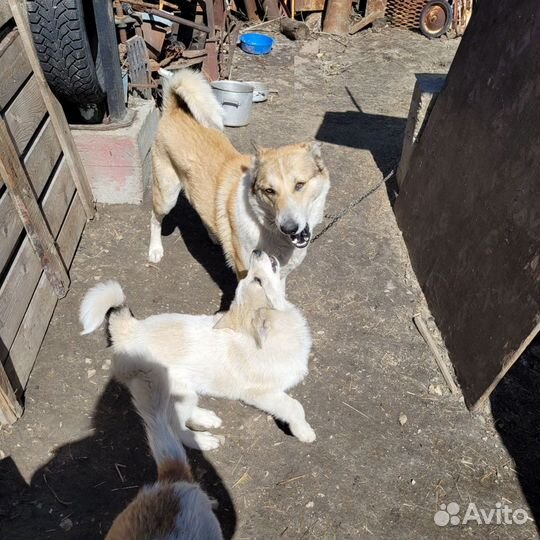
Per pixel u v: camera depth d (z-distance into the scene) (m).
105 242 1.92
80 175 1.93
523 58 1.52
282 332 1.26
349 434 1.40
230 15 3.58
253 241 1.49
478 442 1.39
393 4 4.06
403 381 1.53
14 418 1.36
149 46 2.57
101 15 1.75
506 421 1.44
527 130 1.44
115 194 2.07
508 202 1.45
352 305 1.75
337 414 1.45
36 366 1.50
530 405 1.48
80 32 1.61
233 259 1.61
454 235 1.68
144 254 1.89
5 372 1.33
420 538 1.20
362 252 1.95
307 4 4.00
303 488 1.29
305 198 1.41
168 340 1.26
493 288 1.45
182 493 0.91
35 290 1.55
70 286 1.74
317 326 1.67
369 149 2.56
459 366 1.52
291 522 1.22
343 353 1.59
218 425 1.42
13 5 1.56
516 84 1.52
